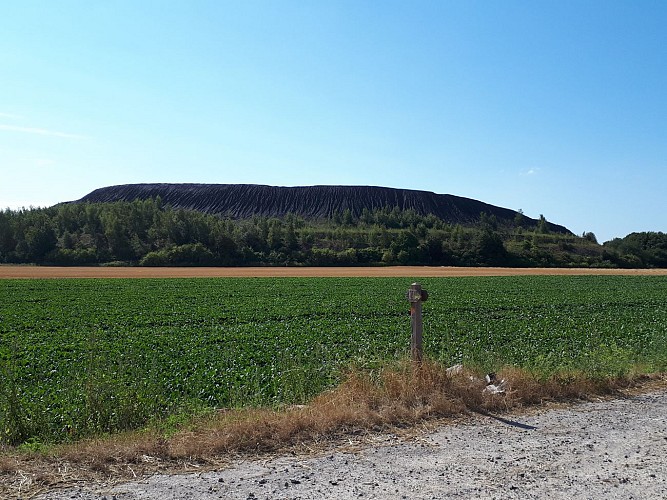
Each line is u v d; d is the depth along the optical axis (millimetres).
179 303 38219
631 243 135250
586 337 20484
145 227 127625
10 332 24141
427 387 8523
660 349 13539
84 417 7988
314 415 7406
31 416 8250
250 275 79438
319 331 23625
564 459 6336
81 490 5312
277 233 127000
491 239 126688
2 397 8125
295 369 10562
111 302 39156
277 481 5590
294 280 66875
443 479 5699
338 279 69062
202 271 90750
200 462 6105
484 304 36094
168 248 114000
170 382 13594
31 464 5918
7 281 63188
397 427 7453
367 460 6242
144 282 62469
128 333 23625
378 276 77375
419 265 120375
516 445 6824
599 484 5621
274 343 20344
